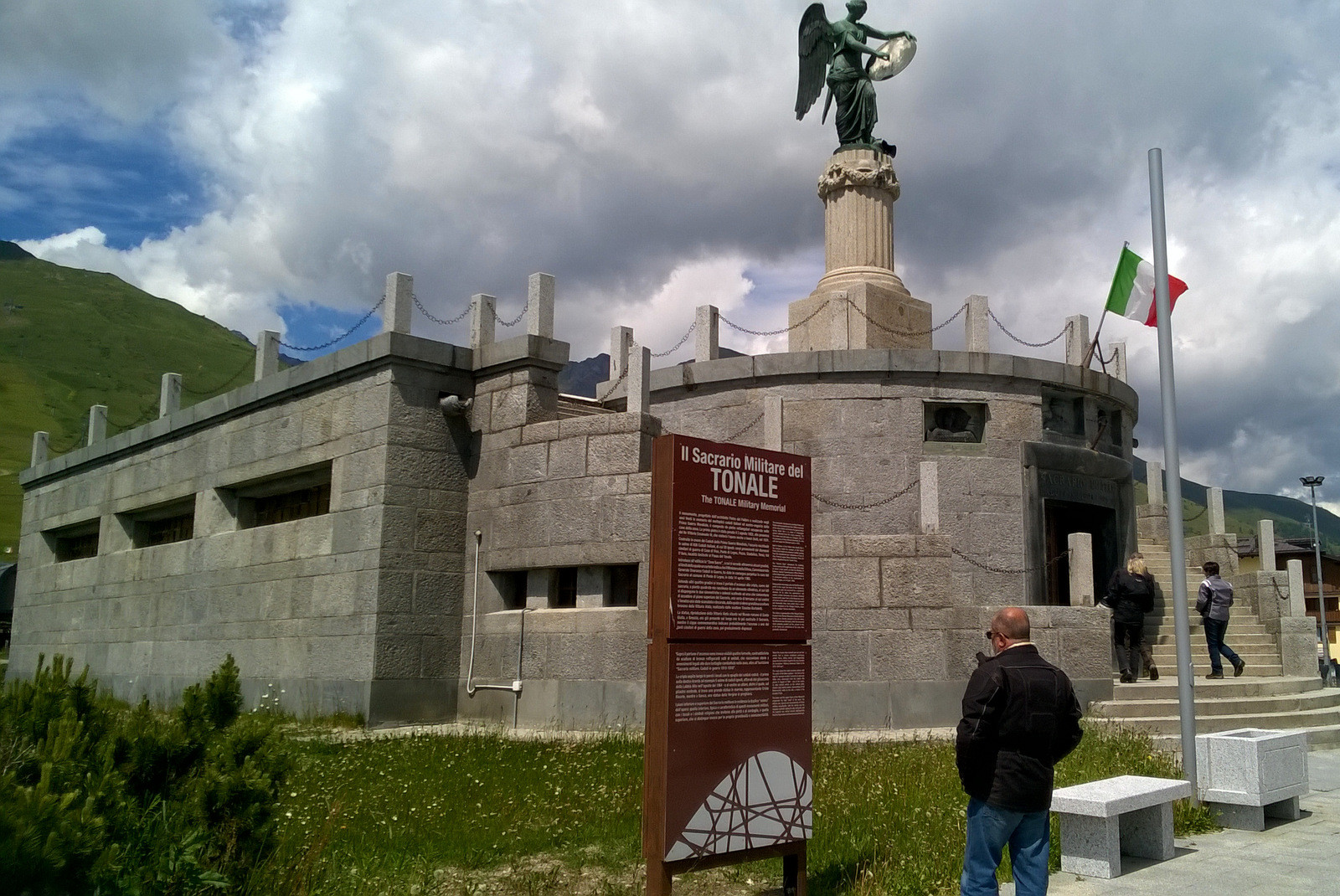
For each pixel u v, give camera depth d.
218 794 6.05
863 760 11.34
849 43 23.80
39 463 28.95
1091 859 7.79
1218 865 8.12
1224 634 18.66
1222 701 15.62
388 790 9.84
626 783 10.20
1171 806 8.51
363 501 17.03
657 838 6.29
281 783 6.54
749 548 6.93
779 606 7.03
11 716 6.34
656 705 6.44
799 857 6.88
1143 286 12.34
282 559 18.59
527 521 16.69
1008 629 6.36
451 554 17.36
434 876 7.21
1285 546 38.78
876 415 19.31
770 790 6.77
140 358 160.88
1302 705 16.48
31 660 27.02
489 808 9.07
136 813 5.69
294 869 6.33
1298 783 10.05
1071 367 20.16
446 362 17.56
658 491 6.70
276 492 20.14
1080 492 20.44
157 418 24.05
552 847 8.15
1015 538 19.14
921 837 8.11
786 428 19.55
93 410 26.88
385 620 16.42
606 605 15.83
